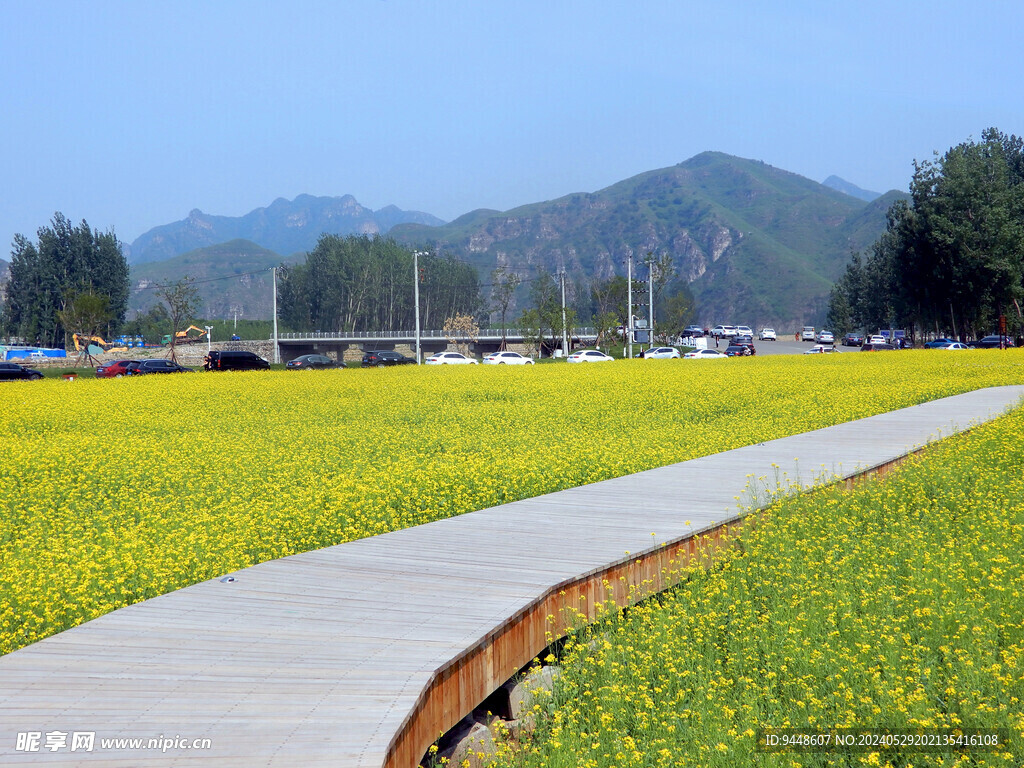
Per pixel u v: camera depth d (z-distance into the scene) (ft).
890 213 266.57
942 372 120.26
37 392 103.76
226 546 32.48
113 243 341.41
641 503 36.99
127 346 331.98
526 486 44.21
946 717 18.53
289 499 41.24
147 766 14.73
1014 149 293.43
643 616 25.82
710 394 92.27
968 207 249.14
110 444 59.67
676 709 20.06
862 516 36.60
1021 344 252.62
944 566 27.66
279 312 470.80
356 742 15.60
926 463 45.70
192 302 292.20
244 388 107.65
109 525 37.22
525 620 22.97
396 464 50.11
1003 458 46.24
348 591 24.38
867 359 161.17
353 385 111.65
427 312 451.12
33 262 333.42
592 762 17.76
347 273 423.64
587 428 68.95
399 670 18.71
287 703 17.12
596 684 22.00
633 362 176.55
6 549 33.99
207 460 53.01
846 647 21.93
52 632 24.44
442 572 26.25
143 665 18.99
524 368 158.51
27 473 49.06
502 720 21.68
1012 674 20.27
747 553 31.48
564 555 28.19
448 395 98.02
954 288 250.78
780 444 54.19
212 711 16.76
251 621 21.88
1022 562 28.68
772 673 21.02
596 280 341.62
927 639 22.45
